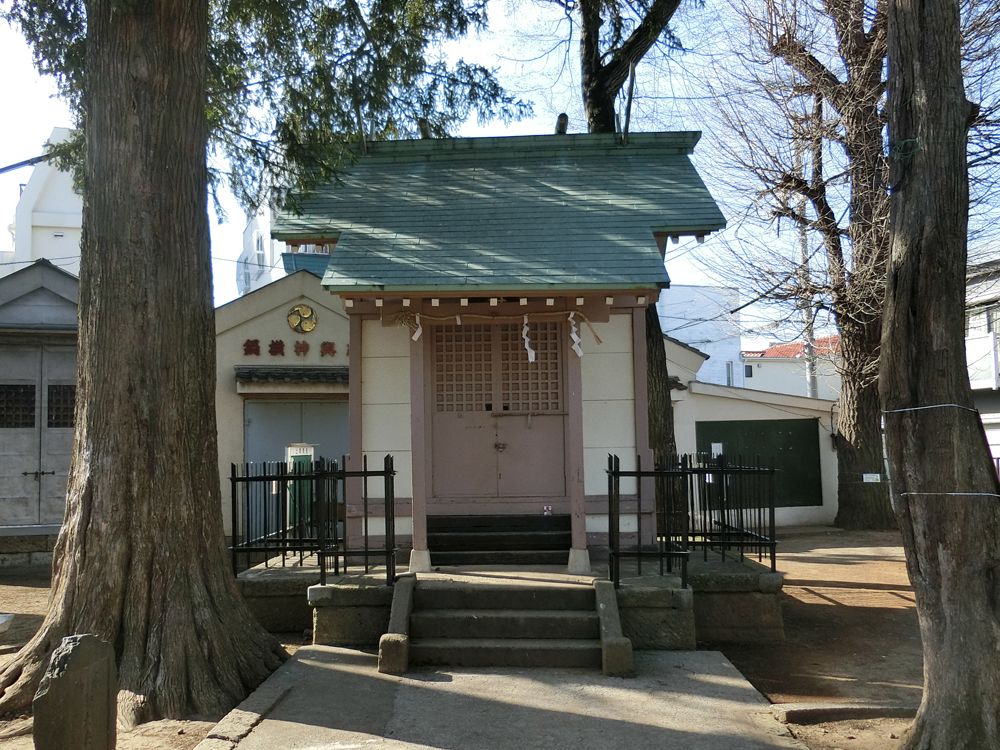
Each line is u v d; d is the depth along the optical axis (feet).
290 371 44.68
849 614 27.32
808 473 56.85
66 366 39.75
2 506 38.40
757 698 18.56
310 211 28.78
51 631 18.20
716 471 23.54
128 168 19.26
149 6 19.52
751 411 56.80
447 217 27.84
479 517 27.76
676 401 55.93
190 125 20.20
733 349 88.43
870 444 50.65
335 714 17.37
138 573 18.47
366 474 23.07
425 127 34.14
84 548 18.52
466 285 24.11
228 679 18.63
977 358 58.34
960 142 15.37
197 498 19.66
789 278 46.91
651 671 20.34
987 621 14.30
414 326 25.57
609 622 21.02
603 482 28.12
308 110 30.91
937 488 14.73
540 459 28.35
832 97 43.21
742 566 25.80
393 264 25.13
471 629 21.68
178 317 19.58
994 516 14.55
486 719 17.25
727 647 23.47
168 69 19.71
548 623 21.61
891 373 15.51
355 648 22.07
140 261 19.15
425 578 23.89
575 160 31.04
